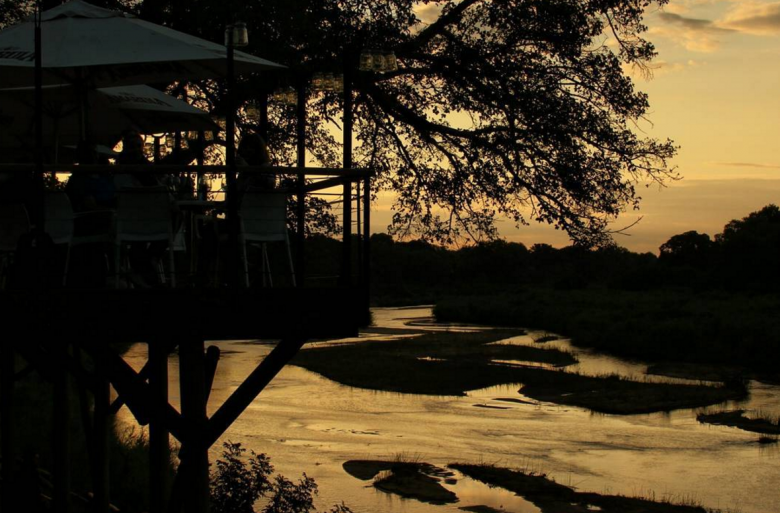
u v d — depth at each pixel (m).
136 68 7.79
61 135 10.30
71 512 8.82
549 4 13.95
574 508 17.34
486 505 17.39
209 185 8.01
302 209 6.80
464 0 14.35
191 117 10.23
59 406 6.25
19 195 6.84
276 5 11.99
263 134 9.20
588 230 14.04
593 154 14.02
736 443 23.66
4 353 9.68
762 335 44.62
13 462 9.70
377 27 13.29
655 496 18.14
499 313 69.88
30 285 6.22
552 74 14.27
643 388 32.75
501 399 30.77
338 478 19.17
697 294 86.50
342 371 36.19
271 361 6.18
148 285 6.97
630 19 14.80
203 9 11.91
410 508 17.08
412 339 50.72
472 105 14.17
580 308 71.44
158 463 8.56
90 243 6.66
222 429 6.21
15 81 7.85
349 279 6.52
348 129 6.64
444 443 23.17
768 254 86.00
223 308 6.03
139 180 7.26
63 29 6.82
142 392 6.13
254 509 13.09
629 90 14.20
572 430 25.28
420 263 123.88
